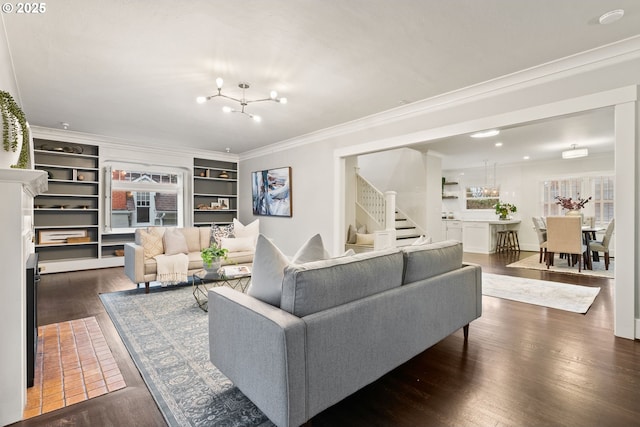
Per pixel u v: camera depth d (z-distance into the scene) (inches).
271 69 119.1
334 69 119.3
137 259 156.7
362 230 243.3
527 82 123.2
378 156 294.8
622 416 64.7
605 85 106.5
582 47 104.0
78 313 130.6
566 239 217.8
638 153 101.4
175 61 112.7
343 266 65.6
